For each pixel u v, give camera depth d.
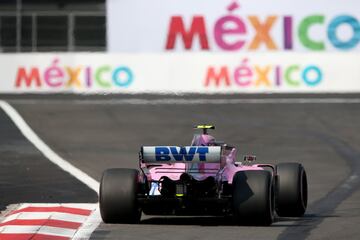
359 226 48.56
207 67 149.75
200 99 141.00
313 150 92.69
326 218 51.66
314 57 149.50
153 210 50.16
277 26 165.88
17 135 104.06
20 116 121.31
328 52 160.12
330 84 149.50
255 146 95.50
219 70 149.75
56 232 46.88
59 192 64.56
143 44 169.50
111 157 87.44
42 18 180.88
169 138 102.00
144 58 150.62
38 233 46.41
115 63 150.88
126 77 150.75
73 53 151.75
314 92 149.62
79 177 73.19
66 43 180.00
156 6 169.12
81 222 50.22
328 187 67.44
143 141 99.75
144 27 169.50
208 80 149.75
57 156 87.56
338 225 48.84
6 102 138.12
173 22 168.88
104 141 99.69
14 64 152.50
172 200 47.59
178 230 47.03
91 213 53.75
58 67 152.25
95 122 115.69
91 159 85.81
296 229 47.41
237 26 166.75
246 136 103.12
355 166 81.06
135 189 48.16
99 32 180.50
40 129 109.44
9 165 80.94
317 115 122.31
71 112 125.44
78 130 108.56
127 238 44.81
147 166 51.34
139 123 114.50
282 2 165.62
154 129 109.31
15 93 152.50
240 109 128.12
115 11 169.75
